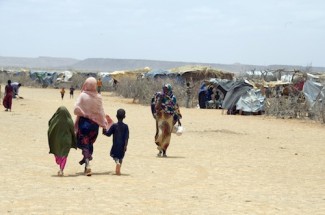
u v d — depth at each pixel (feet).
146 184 36.06
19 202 29.19
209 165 46.09
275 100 120.06
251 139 70.28
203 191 34.32
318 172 44.47
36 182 35.37
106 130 39.63
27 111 105.09
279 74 161.68
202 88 145.07
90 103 38.78
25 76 297.12
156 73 195.42
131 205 29.35
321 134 81.30
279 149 60.23
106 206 28.89
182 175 40.37
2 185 33.94
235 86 123.65
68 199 30.35
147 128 79.97
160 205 29.66
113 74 238.68
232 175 41.29
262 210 29.30
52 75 288.30
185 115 114.62
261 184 37.81
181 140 66.33
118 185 35.24
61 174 38.22
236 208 29.55
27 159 45.73
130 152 53.42
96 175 39.06
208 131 78.02
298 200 32.53
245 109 120.57
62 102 141.08
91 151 39.52
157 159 48.80
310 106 112.27
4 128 71.41
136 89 161.68
